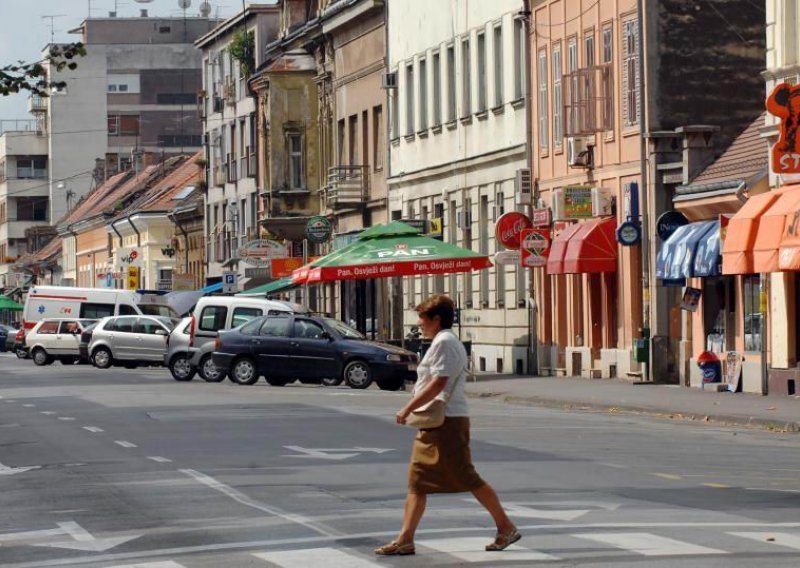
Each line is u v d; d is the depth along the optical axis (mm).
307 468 30203
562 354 68562
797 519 22094
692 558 18406
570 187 63781
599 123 63062
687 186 56281
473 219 78562
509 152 73750
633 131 61031
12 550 20812
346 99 97812
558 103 68562
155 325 91500
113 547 20688
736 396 50406
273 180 106562
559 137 68375
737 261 49344
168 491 26828
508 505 23922
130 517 23656
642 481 27219
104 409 49625
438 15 83062
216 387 63750
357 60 95500
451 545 19906
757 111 60438
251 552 19766
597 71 63062
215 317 71750
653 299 59219
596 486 26453
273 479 28281
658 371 59031
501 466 29922
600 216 63688
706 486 26375
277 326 64500
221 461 31891
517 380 64875
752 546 19359
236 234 129250
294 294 110250
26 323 110062
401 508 23906
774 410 43688
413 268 66312
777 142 47562
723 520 22000
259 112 115125
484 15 76938
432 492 19484
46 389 64500
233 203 130250
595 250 62750
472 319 79062
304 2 110312
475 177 78188
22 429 42062
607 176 63469
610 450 33438
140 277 149375
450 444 19547
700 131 57625
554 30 68875
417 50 86125
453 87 81500
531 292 70875
